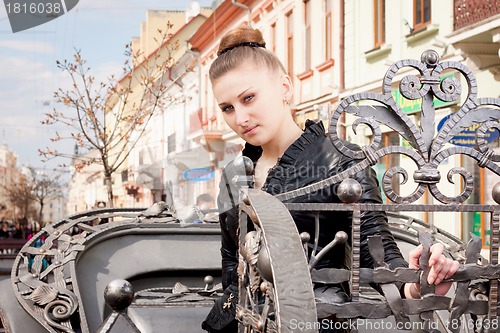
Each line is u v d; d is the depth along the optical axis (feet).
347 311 4.62
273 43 50.01
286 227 4.28
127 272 9.30
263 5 49.78
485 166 4.95
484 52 31.19
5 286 8.55
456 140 21.93
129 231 9.84
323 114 41.22
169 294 8.69
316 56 44.42
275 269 4.08
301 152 5.76
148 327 7.61
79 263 8.95
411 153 4.88
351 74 40.96
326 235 5.57
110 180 21.89
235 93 5.73
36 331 7.92
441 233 10.01
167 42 17.84
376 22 38.99
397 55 36.73
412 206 4.85
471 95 4.92
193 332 7.66
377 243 4.72
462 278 4.78
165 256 9.66
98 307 8.59
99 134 20.90
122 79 18.08
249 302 4.92
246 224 5.11
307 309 3.99
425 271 4.75
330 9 43.01
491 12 29.60
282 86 5.91
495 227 4.90
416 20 35.45
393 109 4.86
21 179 90.17
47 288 8.10
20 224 60.49
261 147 6.31
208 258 9.78
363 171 5.48
